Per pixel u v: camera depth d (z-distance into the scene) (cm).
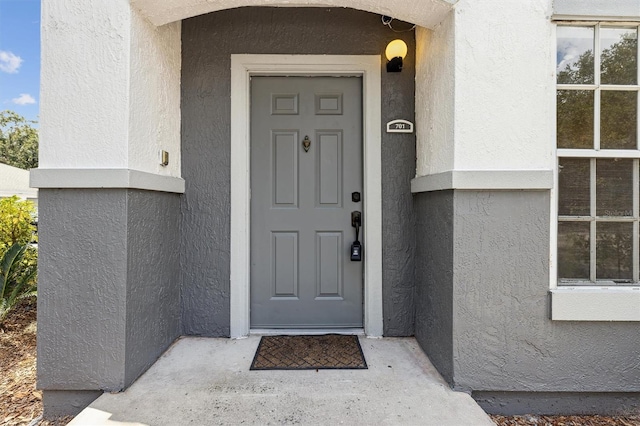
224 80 271
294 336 274
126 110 194
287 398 189
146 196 218
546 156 202
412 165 273
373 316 273
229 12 271
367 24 273
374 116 272
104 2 194
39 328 193
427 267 242
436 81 227
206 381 206
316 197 285
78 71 195
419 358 238
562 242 209
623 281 209
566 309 198
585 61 210
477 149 200
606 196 209
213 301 272
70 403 197
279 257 285
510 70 201
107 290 194
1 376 243
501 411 205
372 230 273
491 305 202
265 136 284
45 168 193
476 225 202
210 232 271
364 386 202
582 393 205
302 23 273
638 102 208
